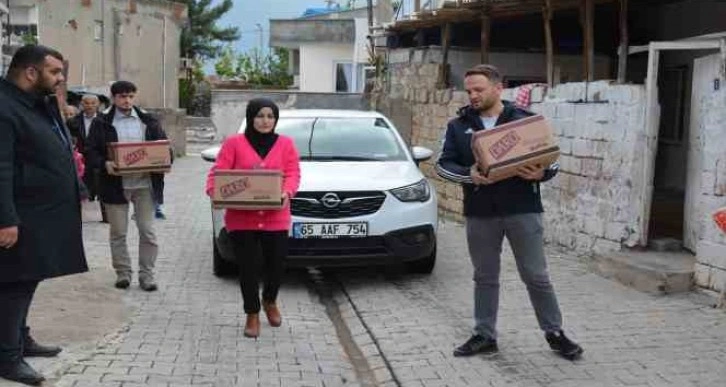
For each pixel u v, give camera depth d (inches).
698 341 244.8
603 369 220.8
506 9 466.0
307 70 1328.7
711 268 290.7
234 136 250.5
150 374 212.1
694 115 320.2
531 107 408.8
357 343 257.0
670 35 493.4
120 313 267.7
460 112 225.8
